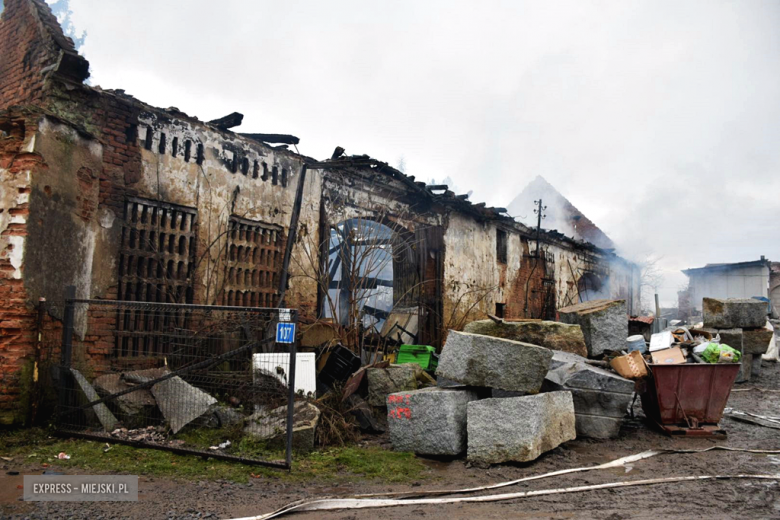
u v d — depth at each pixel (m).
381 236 13.66
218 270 9.53
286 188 10.96
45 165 7.05
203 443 6.24
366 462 6.15
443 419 6.44
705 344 8.66
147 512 4.29
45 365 7.00
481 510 4.58
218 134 9.79
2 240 6.79
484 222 17.39
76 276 7.56
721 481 5.54
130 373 6.93
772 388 13.31
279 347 7.82
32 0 8.86
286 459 5.67
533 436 6.10
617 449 7.01
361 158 11.52
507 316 18.36
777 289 36.88
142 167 8.61
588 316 9.70
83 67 8.06
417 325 14.09
